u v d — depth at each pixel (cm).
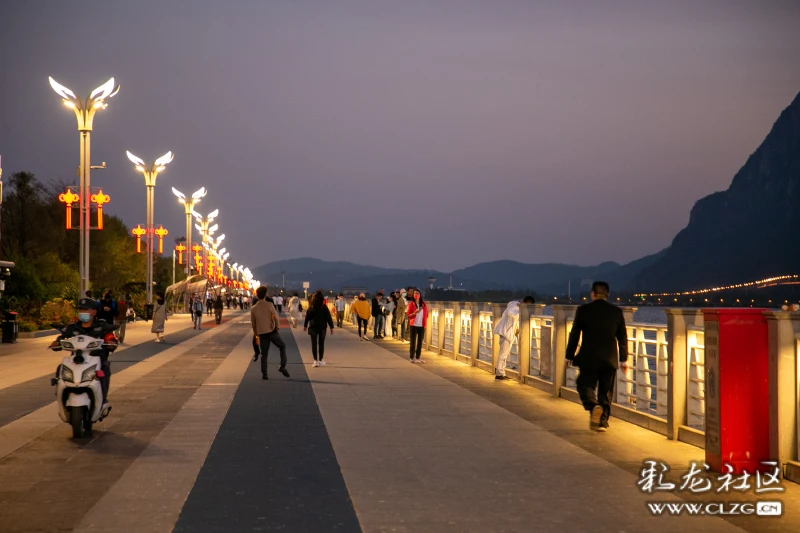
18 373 1861
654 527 635
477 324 2075
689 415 1006
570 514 668
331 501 707
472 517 658
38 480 788
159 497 721
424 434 1049
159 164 5088
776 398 789
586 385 1089
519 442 995
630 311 1228
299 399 1400
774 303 18962
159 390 1531
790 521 654
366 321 3269
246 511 674
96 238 6488
